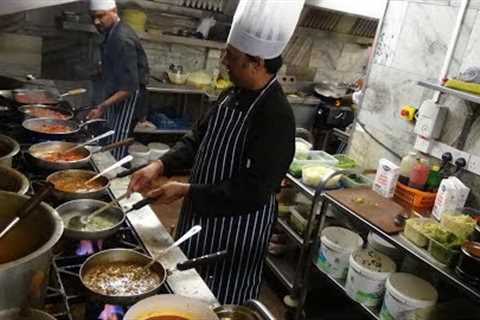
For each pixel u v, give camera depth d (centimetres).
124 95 320
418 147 266
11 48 368
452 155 248
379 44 300
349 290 237
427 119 255
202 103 440
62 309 105
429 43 266
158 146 443
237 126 165
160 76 456
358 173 278
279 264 303
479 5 238
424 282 227
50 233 103
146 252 135
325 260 253
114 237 139
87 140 222
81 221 140
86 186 166
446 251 191
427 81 250
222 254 135
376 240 261
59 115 248
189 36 441
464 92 222
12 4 147
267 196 161
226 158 169
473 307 224
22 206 112
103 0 306
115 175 186
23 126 211
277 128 157
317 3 425
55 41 382
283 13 147
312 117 491
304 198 302
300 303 267
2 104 246
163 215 371
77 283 115
